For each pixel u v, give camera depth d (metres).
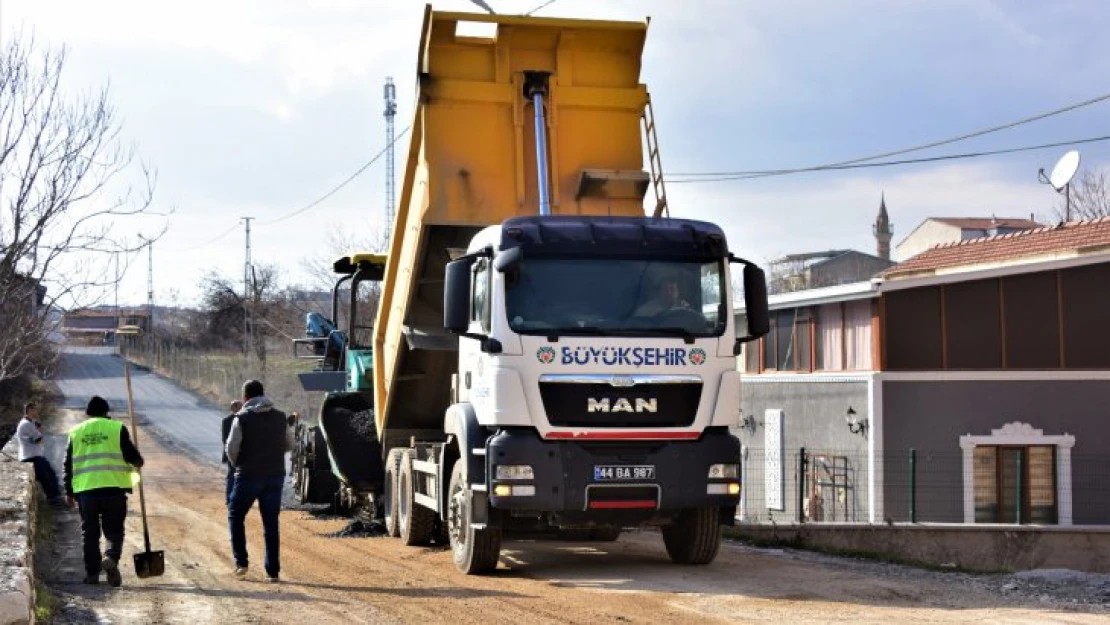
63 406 52.41
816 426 25.94
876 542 17.72
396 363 15.07
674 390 11.59
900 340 23.86
